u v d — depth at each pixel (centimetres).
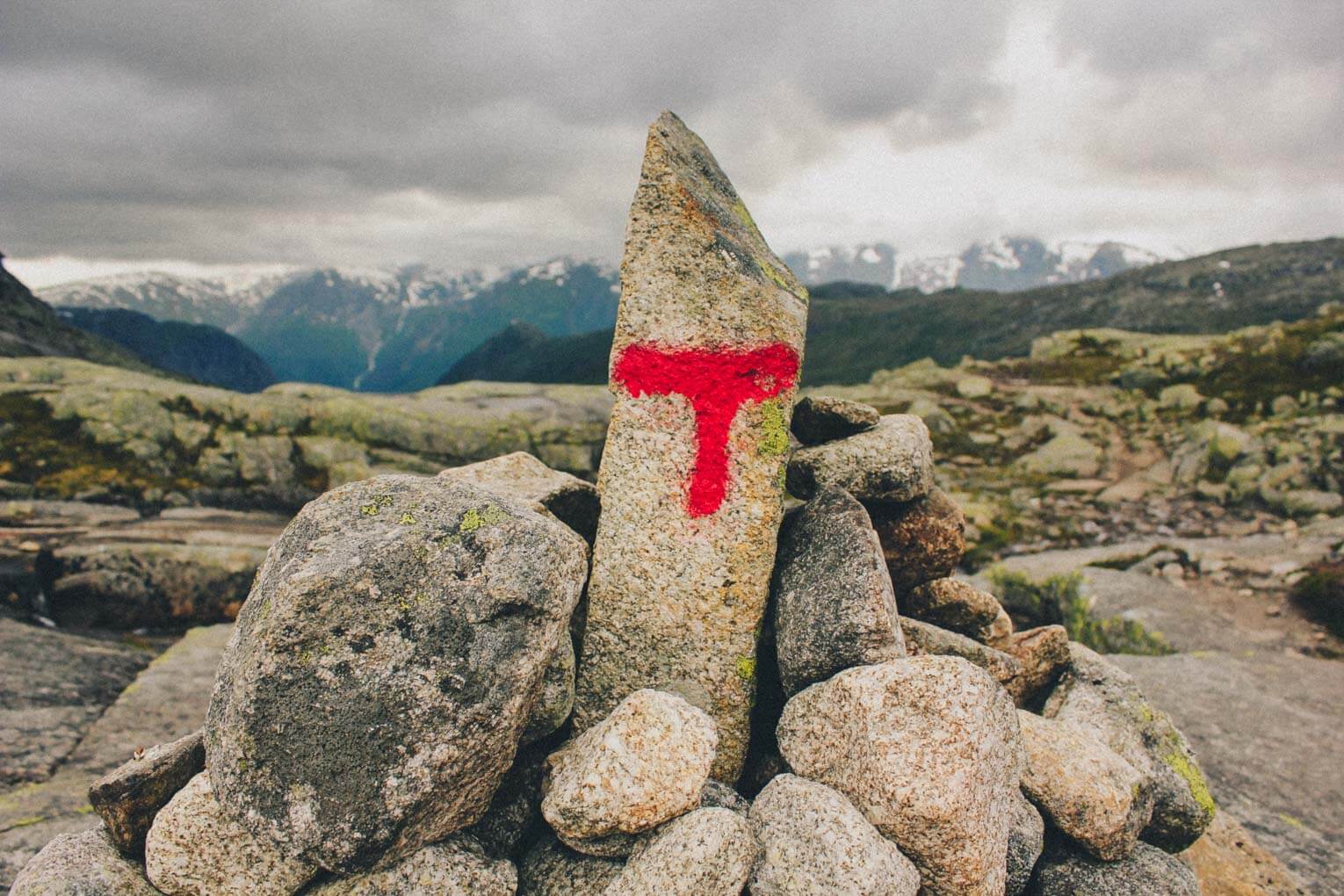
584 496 104
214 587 247
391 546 77
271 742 73
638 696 84
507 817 86
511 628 78
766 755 97
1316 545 241
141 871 79
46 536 253
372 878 76
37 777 138
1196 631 198
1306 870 116
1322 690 166
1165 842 103
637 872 76
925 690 82
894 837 80
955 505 113
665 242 93
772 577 100
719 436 93
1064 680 113
